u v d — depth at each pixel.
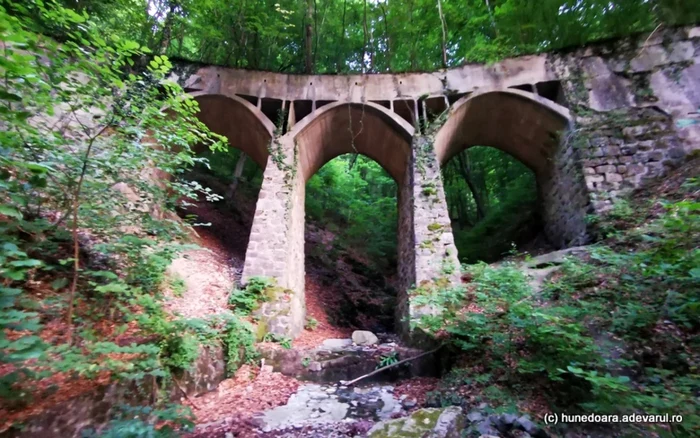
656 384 3.72
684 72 8.97
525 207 13.01
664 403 2.83
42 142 3.68
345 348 7.21
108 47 4.07
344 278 13.43
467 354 5.64
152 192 5.02
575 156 8.89
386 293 13.68
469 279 7.62
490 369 5.12
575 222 8.91
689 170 7.56
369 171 20.39
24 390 3.15
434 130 9.39
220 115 10.25
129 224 4.85
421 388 5.49
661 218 5.56
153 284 5.20
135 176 5.06
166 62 4.50
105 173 4.49
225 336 5.73
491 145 12.09
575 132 8.95
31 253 4.44
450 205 19.20
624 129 8.77
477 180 18.44
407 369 6.11
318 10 12.07
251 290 7.47
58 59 3.68
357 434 3.98
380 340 8.79
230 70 9.86
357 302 12.31
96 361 3.68
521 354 4.86
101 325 4.39
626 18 9.30
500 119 10.61
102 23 7.65
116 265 5.30
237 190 14.94
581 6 9.61
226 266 9.06
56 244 4.44
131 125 4.62
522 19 10.37
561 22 10.00
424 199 8.60
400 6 11.76
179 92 5.20
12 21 3.12
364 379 6.05
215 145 5.44
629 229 7.05
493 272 5.61
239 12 10.27
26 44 3.19
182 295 6.72
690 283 4.20
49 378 3.47
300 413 4.61
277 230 8.28
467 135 11.48
